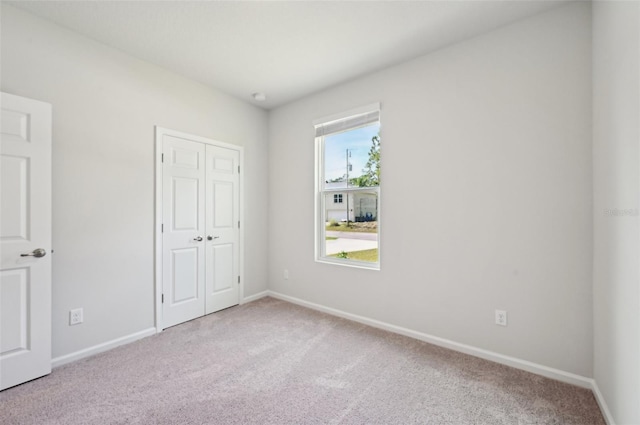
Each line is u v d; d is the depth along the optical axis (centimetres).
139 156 257
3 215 177
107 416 156
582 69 182
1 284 176
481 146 220
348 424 151
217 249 323
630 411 127
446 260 237
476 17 201
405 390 180
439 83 240
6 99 178
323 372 200
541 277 196
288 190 361
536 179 198
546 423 152
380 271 276
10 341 179
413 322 255
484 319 219
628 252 129
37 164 190
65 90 214
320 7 193
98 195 231
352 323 289
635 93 121
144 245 260
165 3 190
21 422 151
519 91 204
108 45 237
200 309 305
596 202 171
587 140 180
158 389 180
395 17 202
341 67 271
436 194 242
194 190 300
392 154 267
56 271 209
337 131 310
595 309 174
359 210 304
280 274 370
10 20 192
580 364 183
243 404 166
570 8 186
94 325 228
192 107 298
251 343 244
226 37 227
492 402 168
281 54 250
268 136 384
